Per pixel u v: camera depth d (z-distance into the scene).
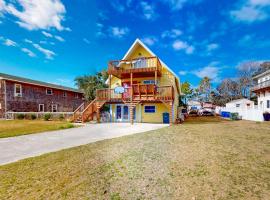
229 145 6.43
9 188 3.65
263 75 29.25
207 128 11.38
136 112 18.19
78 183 3.80
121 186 3.61
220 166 4.39
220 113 34.22
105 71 33.91
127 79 19.47
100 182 3.81
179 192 3.28
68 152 6.20
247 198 3.00
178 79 19.41
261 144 6.55
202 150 5.82
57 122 16.98
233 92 55.59
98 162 5.04
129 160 5.10
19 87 23.56
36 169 4.64
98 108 17.39
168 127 12.20
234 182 3.57
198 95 65.06
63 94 30.94
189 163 4.67
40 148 6.93
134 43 18.19
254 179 3.68
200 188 3.38
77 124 15.55
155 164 4.70
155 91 15.41
